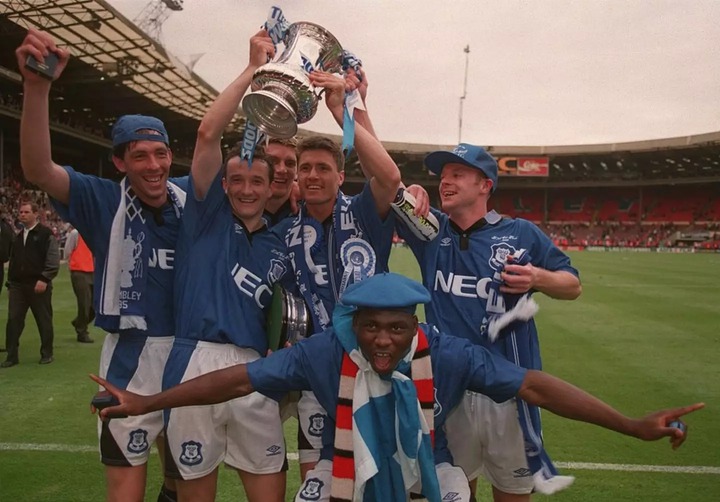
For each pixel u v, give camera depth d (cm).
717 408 507
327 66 240
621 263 2642
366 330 198
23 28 1952
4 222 654
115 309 262
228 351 257
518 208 5588
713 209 4838
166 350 272
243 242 266
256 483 263
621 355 720
